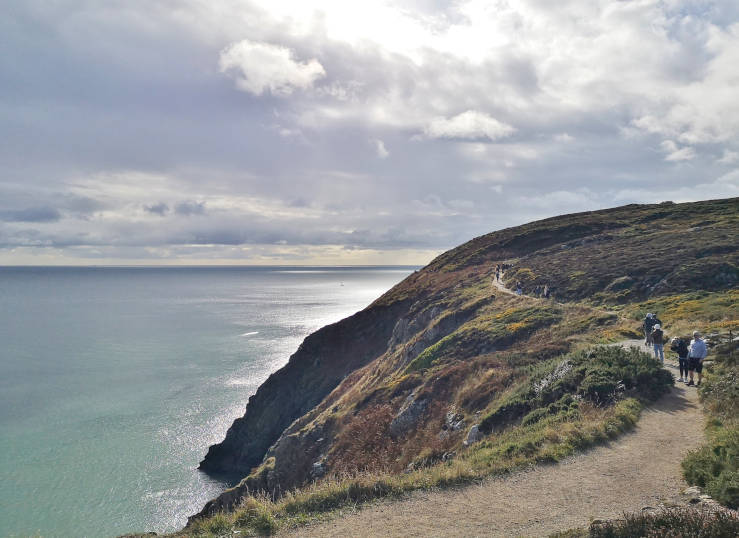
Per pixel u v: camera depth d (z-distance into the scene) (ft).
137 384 237.45
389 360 145.48
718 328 77.56
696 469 32.35
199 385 235.40
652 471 35.12
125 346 346.95
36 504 122.72
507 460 39.65
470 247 267.80
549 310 119.85
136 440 166.40
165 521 117.19
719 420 42.60
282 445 101.81
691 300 105.50
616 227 237.86
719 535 22.03
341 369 181.88
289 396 179.22
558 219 294.25
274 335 393.29
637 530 23.52
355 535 28.35
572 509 29.89
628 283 131.75
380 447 78.59
